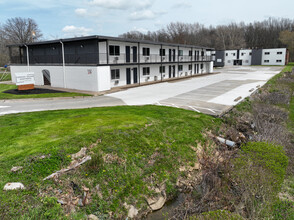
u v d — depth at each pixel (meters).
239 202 6.20
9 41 54.72
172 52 34.00
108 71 22.16
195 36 95.12
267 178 5.58
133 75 26.80
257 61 68.62
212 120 11.59
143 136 8.91
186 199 6.72
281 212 5.44
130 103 16.06
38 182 6.00
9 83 29.11
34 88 23.50
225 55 72.56
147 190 6.87
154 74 30.50
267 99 18.09
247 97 17.53
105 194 6.27
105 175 6.70
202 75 38.84
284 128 11.77
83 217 5.54
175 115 11.92
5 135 8.48
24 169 6.29
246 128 11.49
